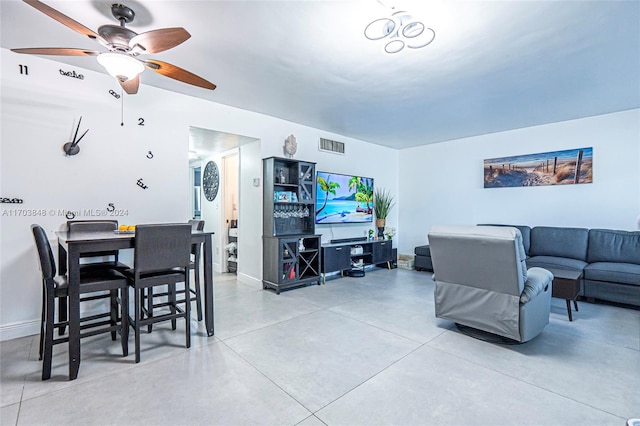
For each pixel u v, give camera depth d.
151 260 2.32
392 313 3.31
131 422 1.61
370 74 3.02
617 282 3.52
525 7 2.02
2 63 2.64
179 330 2.85
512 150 5.09
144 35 1.82
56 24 2.28
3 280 2.66
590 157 4.38
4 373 2.09
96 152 3.07
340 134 5.43
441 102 3.80
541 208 4.82
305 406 1.75
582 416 1.66
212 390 1.89
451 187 5.86
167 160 3.50
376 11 2.06
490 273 2.49
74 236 2.31
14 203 2.70
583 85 3.29
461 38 2.38
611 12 2.07
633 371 2.12
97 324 2.44
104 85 3.11
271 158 4.23
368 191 5.86
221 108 3.92
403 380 2.01
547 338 2.68
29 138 2.75
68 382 1.98
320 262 4.68
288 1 1.96
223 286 4.51
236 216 5.62
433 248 2.82
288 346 2.50
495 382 1.99
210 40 2.42
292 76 3.07
